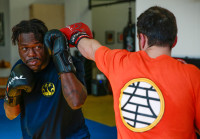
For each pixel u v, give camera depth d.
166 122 0.92
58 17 7.18
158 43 0.97
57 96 1.29
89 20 7.19
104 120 4.36
